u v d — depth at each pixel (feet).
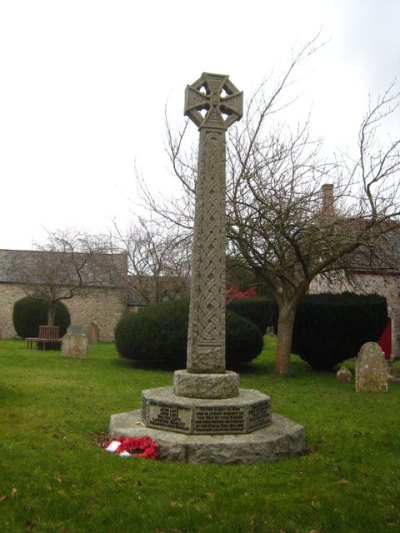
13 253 111.24
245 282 56.54
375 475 17.19
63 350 56.34
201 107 22.15
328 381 43.88
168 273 82.23
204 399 19.80
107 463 16.93
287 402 31.27
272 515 13.69
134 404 28.25
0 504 13.74
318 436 21.98
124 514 13.42
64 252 90.94
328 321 50.16
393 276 64.69
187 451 17.66
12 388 31.22
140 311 51.06
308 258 46.14
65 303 104.32
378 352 37.93
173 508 13.80
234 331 48.42
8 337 103.30
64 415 24.48
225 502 14.28
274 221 42.65
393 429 23.71
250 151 46.32
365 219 45.03
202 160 21.53
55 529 12.57
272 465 17.53
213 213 21.16
